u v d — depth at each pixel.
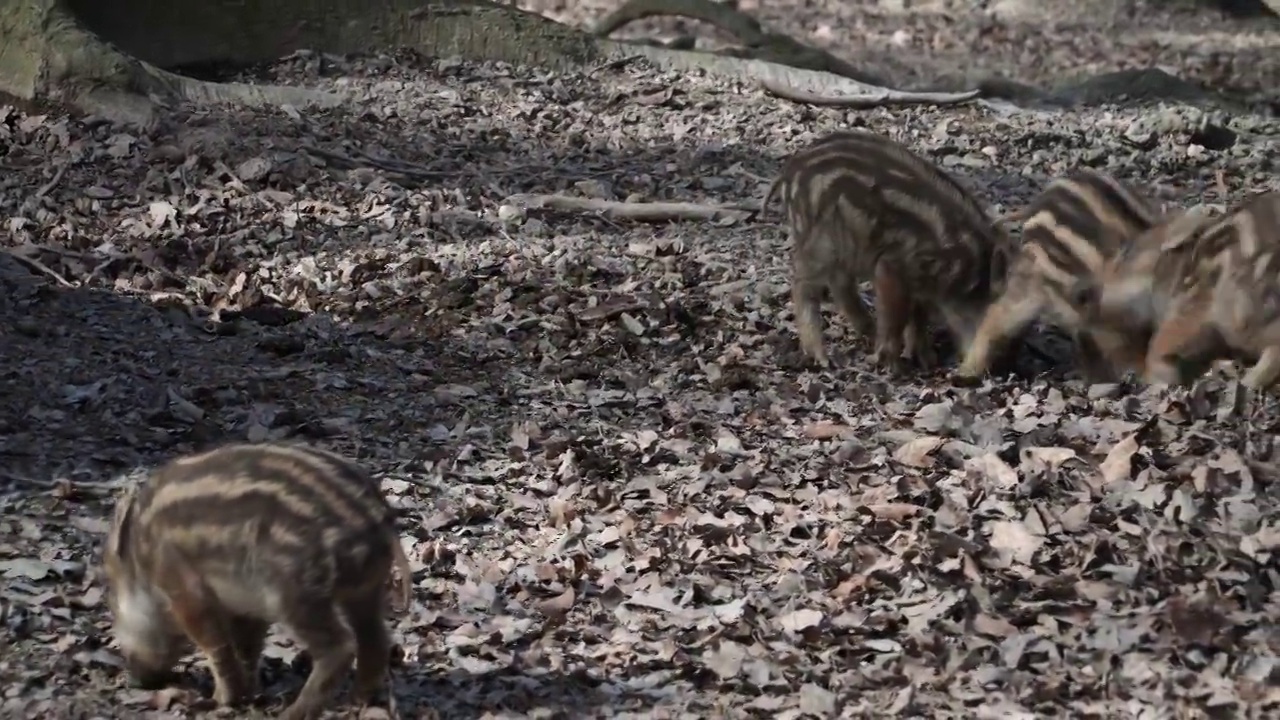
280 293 10.40
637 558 6.74
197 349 9.27
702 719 5.46
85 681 5.66
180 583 5.26
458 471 7.68
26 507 7.03
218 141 12.67
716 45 20.06
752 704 5.56
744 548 6.79
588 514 7.17
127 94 13.59
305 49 16.69
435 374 9.04
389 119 14.53
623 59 17.17
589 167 13.66
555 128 14.84
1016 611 6.09
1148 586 6.20
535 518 7.21
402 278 10.57
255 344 9.41
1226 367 8.61
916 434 7.97
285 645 6.04
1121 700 5.44
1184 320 8.48
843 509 7.14
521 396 8.73
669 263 10.96
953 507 6.95
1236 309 8.26
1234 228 8.31
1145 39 24.78
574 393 8.77
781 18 25.77
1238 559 6.27
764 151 14.45
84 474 7.42
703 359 9.34
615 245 11.47
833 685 5.68
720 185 13.16
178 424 8.12
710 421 8.30
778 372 9.17
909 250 9.02
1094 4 26.81
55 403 8.26
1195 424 7.76
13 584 6.26
